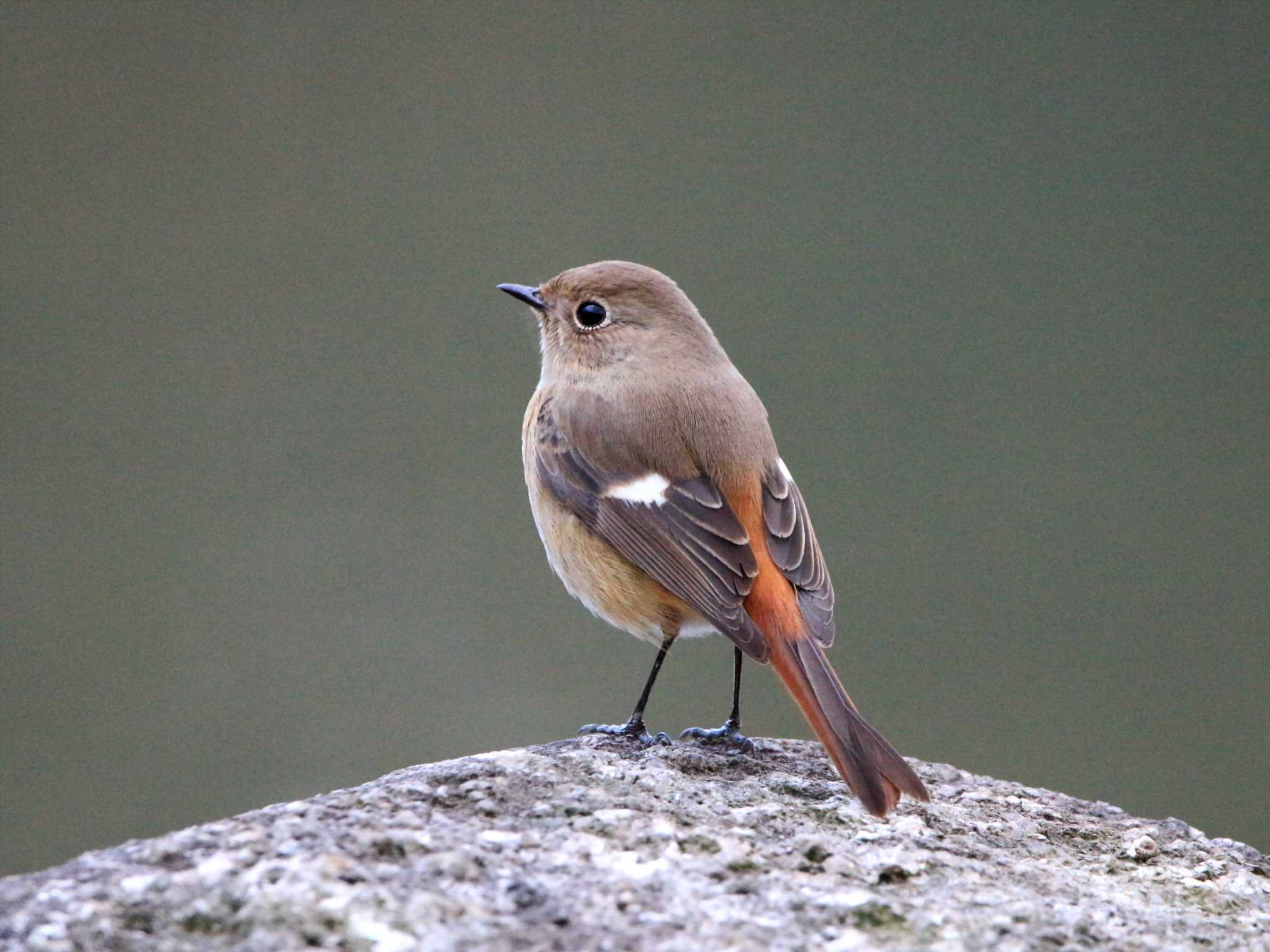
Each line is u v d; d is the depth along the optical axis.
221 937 6.48
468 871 7.22
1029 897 7.72
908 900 7.43
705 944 6.64
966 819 9.43
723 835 8.03
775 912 7.10
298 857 7.14
